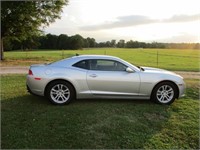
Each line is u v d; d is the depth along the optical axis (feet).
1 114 19.35
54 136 15.96
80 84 22.58
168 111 21.86
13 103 22.47
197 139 16.79
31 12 82.23
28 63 72.84
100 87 22.79
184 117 20.52
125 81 22.90
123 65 23.39
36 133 16.26
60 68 22.74
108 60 23.36
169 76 23.80
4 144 14.70
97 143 15.35
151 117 20.13
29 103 22.63
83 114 19.97
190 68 66.44
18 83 32.42
